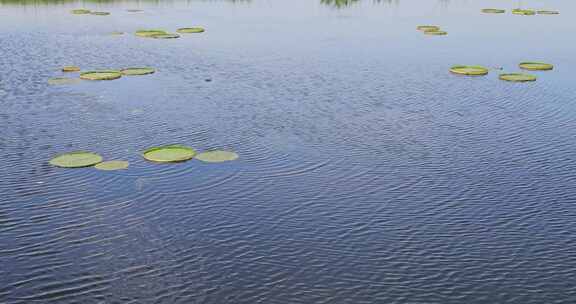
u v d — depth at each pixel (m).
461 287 14.80
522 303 14.23
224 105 28.55
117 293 14.35
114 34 47.16
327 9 66.00
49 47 41.25
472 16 61.97
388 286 14.79
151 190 19.45
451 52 42.47
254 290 14.55
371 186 20.12
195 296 14.29
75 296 14.21
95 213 17.98
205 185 19.91
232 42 44.47
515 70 37.28
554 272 15.47
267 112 27.67
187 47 42.34
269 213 18.19
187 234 16.95
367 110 28.33
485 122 26.89
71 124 25.42
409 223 17.78
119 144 23.31
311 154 22.72
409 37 48.38
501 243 16.77
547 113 28.39
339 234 17.11
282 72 35.22
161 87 31.48
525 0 78.44
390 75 35.22
